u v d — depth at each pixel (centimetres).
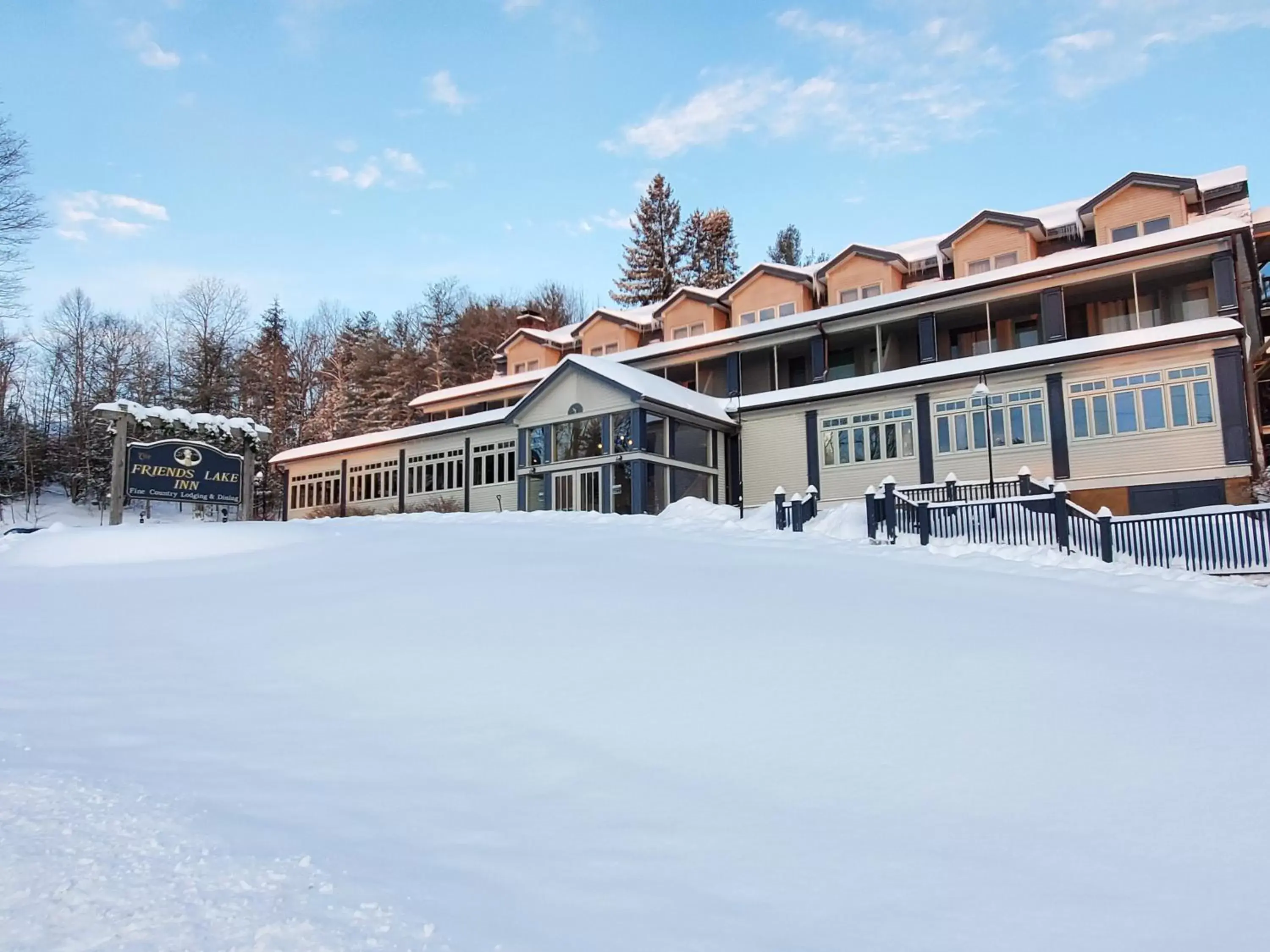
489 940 337
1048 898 386
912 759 553
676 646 818
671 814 473
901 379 2678
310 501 4306
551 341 4131
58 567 1568
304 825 448
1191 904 380
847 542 1658
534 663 773
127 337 6009
